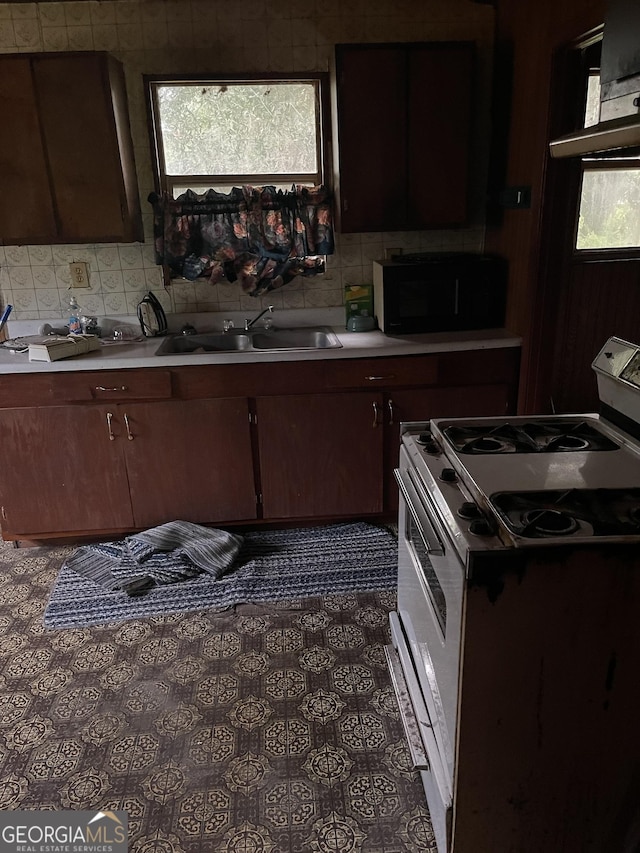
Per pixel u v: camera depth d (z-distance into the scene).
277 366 2.68
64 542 2.99
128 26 2.76
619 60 1.35
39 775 1.74
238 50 2.83
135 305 3.11
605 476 1.39
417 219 2.89
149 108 2.85
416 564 1.62
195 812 1.62
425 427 1.84
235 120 2.93
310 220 2.98
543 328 2.68
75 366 2.60
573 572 1.13
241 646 2.25
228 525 2.98
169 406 2.70
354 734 1.86
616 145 1.21
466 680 1.20
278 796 1.66
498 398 2.82
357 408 2.77
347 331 3.04
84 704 2.00
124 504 2.84
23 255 3.00
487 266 2.83
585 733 1.26
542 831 1.36
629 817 1.36
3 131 2.58
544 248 2.57
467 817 1.33
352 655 2.19
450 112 2.75
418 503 1.51
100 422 2.70
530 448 1.57
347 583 2.59
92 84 2.54
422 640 1.57
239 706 1.97
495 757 1.27
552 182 2.47
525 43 2.58
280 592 2.54
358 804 1.64
